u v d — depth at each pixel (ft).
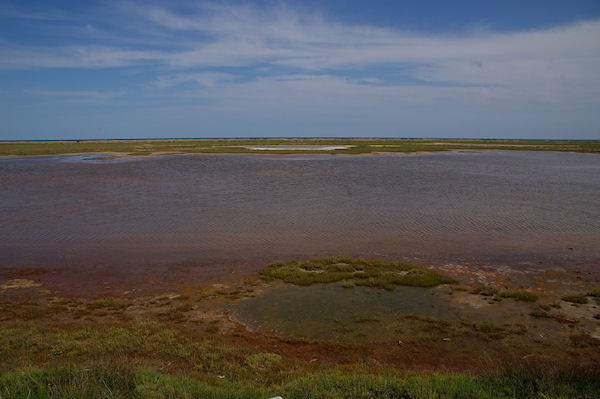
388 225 54.54
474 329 26.61
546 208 65.41
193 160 160.56
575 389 17.12
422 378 18.47
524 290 32.96
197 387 17.33
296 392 17.02
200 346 23.36
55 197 76.02
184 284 34.68
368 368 21.20
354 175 110.83
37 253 42.98
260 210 64.03
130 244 46.26
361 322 27.73
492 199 73.61
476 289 33.14
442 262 40.16
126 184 93.15
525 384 17.57
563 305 30.07
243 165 139.54
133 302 30.94
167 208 65.77
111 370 18.25
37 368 18.79
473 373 21.08
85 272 37.50
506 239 47.93
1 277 36.11
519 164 147.95
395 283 34.65
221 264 39.73
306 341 25.14
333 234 50.34
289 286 34.24
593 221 56.34
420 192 81.51
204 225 54.60
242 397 16.47
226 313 29.12
